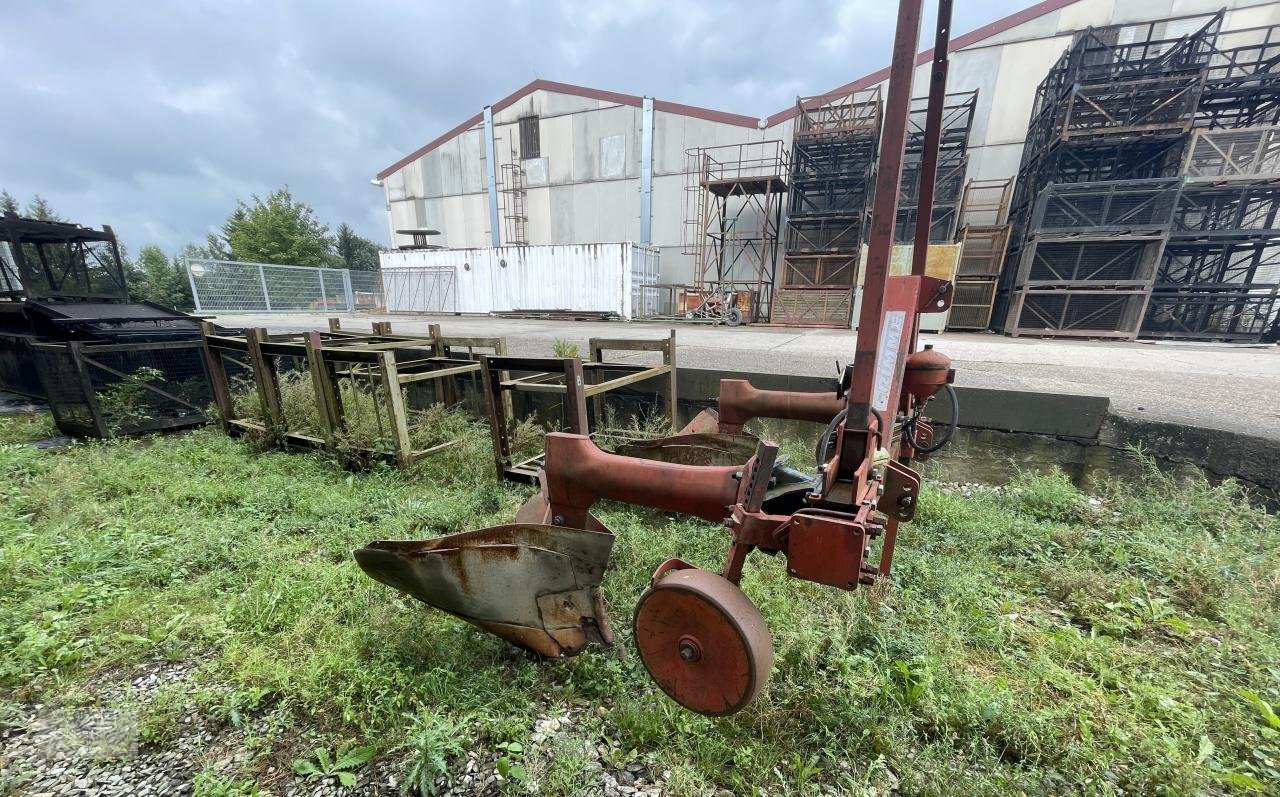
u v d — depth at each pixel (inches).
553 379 193.6
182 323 239.8
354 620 84.7
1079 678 72.0
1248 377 210.1
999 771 58.9
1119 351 319.9
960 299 510.6
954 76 561.9
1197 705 69.6
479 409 210.2
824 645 78.7
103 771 60.7
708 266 733.3
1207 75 414.6
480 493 137.7
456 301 780.6
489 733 64.8
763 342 357.4
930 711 66.4
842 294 548.1
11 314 240.7
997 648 80.6
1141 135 414.9
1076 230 420.2
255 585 92.0
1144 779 58.1
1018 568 105.3
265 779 59.6
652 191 765.3
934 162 71.9
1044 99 507.5
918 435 91.9
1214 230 404.2
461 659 75.6
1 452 154.0
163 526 115.0
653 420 191.6
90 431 187.6
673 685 54.0
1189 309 453.7
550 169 831.7
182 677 74.1
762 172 701.3
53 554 100.0
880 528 47.3
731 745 62.9
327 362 155.0
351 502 129.3
